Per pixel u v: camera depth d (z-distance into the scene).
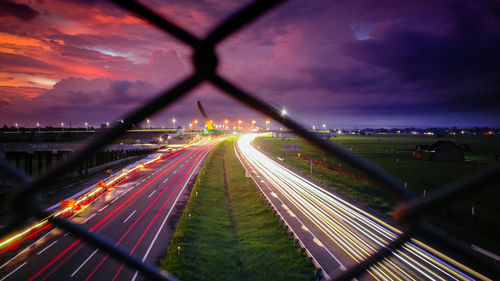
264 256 18.41
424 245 16.97
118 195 35.22
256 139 159.62
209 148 102.50
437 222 24.77
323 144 2.60
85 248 19.45
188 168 57.47
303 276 15.41
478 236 22.06
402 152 90.62
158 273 3.39
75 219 26.20
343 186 38.28
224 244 21.34
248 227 24.80
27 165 49.66
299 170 53.28
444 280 13.37
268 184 39.56
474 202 33.44
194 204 30.69
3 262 17.64
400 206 1.93
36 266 17.27
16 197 2.28
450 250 2.37
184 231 22.67
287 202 29.50
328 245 18.39
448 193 1.66
